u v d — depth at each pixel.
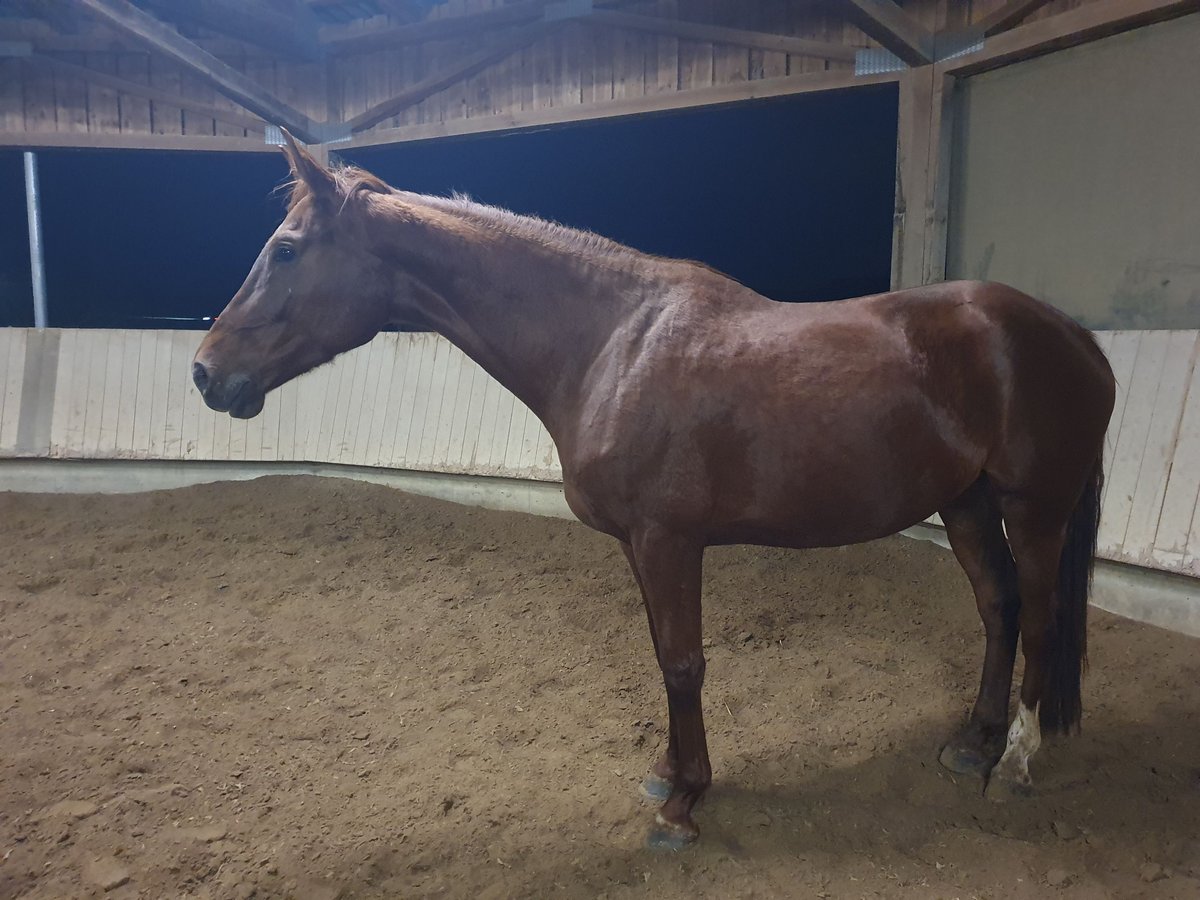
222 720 2.45
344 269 1.87
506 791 2.07
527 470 4.38
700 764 1.86
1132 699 2.40
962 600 3.14
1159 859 1.72
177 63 4.18
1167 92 2.98
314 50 5.14
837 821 1.91
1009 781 1.97
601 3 4.32
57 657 2.88
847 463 1.68
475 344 1.92
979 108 3.61
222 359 1.89
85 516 4.55
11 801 2.03
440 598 3.42
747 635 2.99
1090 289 3.31
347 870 1.78
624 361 1.74
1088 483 1.98
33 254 5.82
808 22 3.90
